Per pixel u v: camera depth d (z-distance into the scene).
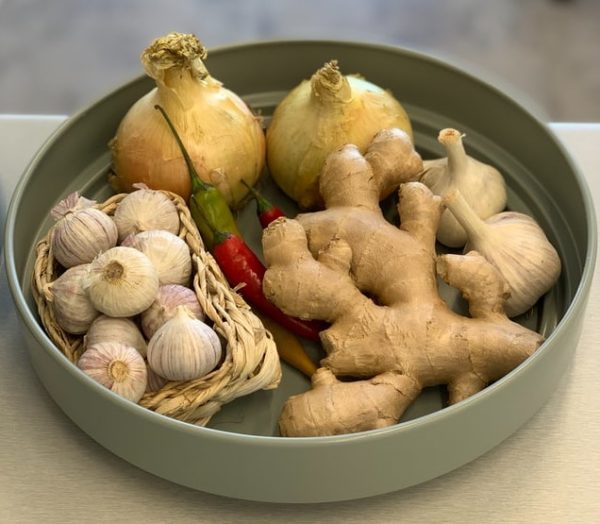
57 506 0.45
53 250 0.49
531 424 0.48
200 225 0.53
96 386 0.42
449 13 1.04
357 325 0.48
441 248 0.56
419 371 0.47
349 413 0.45
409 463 0.43
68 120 0.55
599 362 0.51
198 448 0.42
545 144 0.56
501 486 0.46
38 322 0.51
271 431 0.48
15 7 1.05
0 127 0.62
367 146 0.55
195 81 0.53
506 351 0.47
